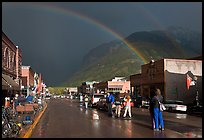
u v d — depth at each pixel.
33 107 24.70
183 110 27.48
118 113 22.20
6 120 12.58
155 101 14.12
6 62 35.09
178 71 40.28
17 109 23.73
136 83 52.06
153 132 13.36
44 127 15.98
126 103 21.52
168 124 16.73
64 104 52.19
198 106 26.02
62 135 12.70
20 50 47.59
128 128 14.98
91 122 18.53
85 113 27.75
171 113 26.98
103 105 32.38
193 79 39.22
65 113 27.92
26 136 12.20
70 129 14.90
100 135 12.55
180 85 39.84
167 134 12.68
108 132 13.50
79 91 127.75
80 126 16.25
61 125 16.92
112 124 17.09
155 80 43.00
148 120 19.56
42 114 26.55
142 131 13.73
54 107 40.84
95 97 40.06
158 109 14.11
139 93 50.44
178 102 29.70
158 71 41.81
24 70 58.94
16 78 43.56
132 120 19.69
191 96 39.44
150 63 45.09
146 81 46.78
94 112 29.31
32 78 70.88
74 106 44.09
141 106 38.31
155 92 14.41
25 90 55.84
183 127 15.26
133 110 32.03
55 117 23.03
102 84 85.31
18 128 12.65
